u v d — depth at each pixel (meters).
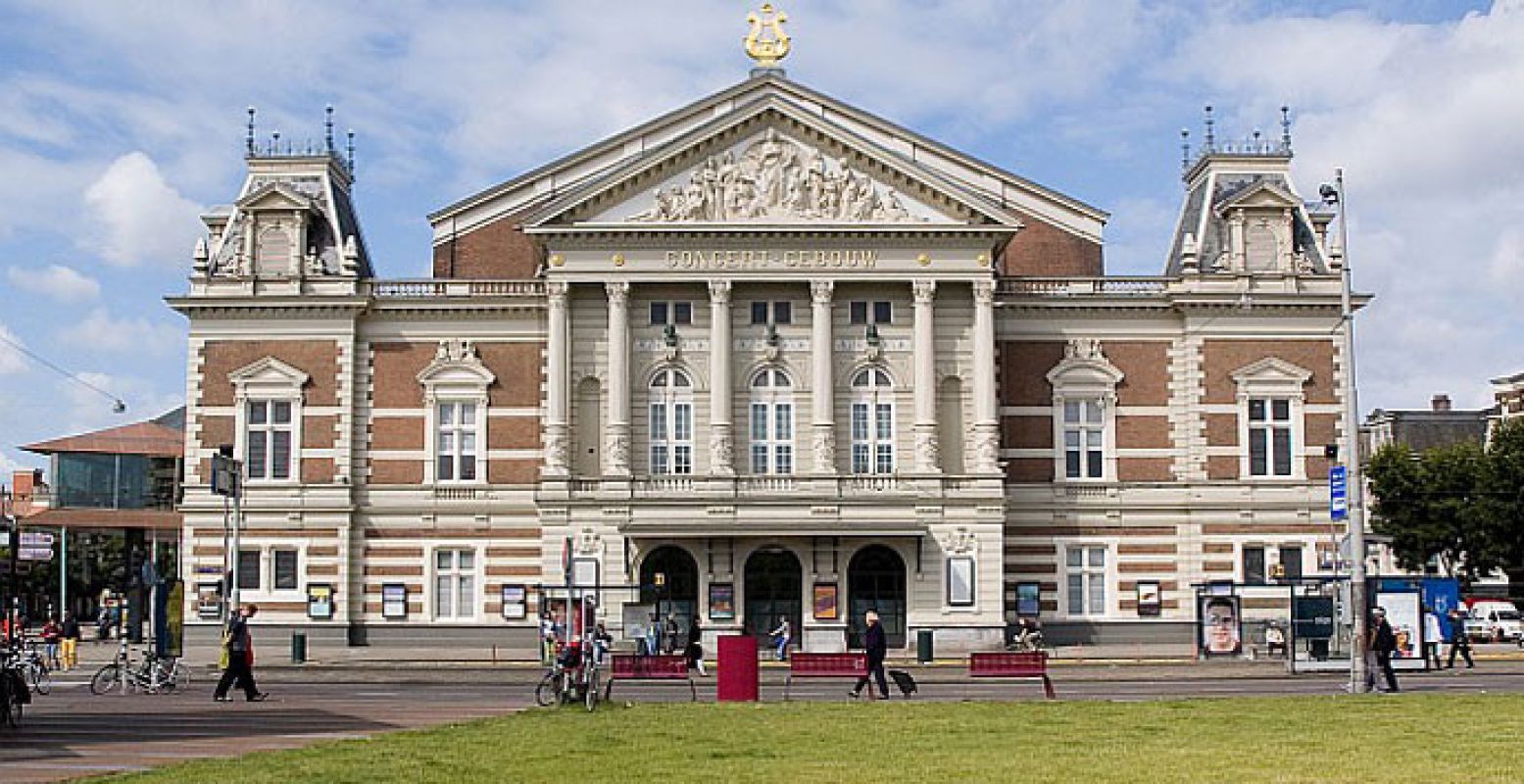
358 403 76.75
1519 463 97.19
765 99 73.12
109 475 141.50
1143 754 27.05
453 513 76.19
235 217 78.12
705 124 73.06
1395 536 102.31
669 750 28.44
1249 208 78.00
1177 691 47.47
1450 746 27.97
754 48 81.88
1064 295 77.00
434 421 76.62
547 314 76.06
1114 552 76.44
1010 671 43.69
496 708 41.16
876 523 70.94
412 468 76.56
